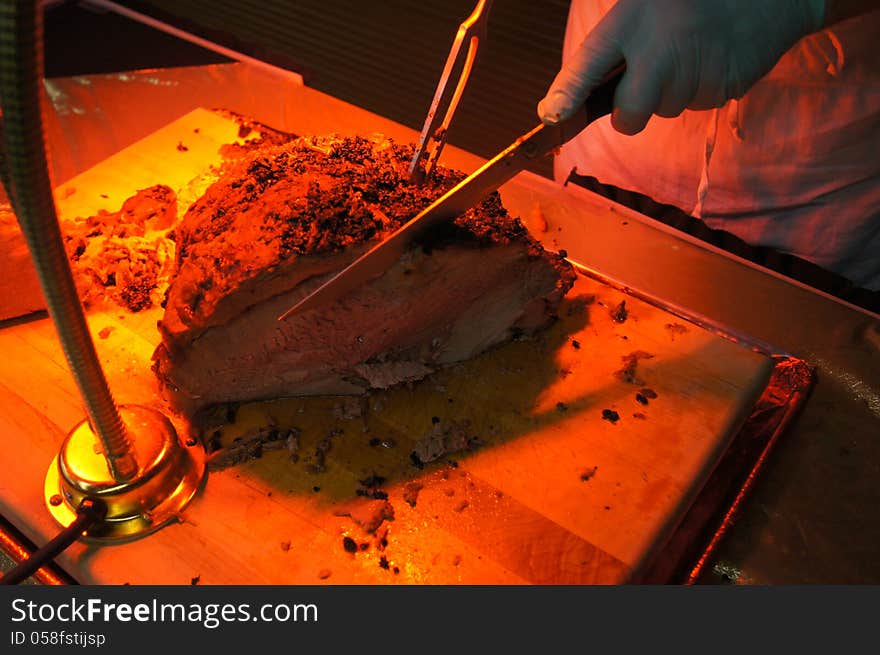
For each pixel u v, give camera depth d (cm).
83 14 124
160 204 78
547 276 65
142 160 84
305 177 59
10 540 57
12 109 30
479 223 60
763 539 62
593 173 100
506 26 135
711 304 79
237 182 61
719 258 83
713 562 59
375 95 129
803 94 81
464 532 57
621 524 58
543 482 60
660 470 61
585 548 56
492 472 61
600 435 63
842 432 69
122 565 54
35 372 65
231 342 58
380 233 55
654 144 92
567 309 73
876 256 87
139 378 66
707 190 91
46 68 114
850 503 64
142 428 57
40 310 70
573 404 66
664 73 57
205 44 117
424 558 55
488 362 69
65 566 54
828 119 80
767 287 81
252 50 136
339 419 64
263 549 55
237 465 60
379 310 59
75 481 54
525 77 128
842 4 61
